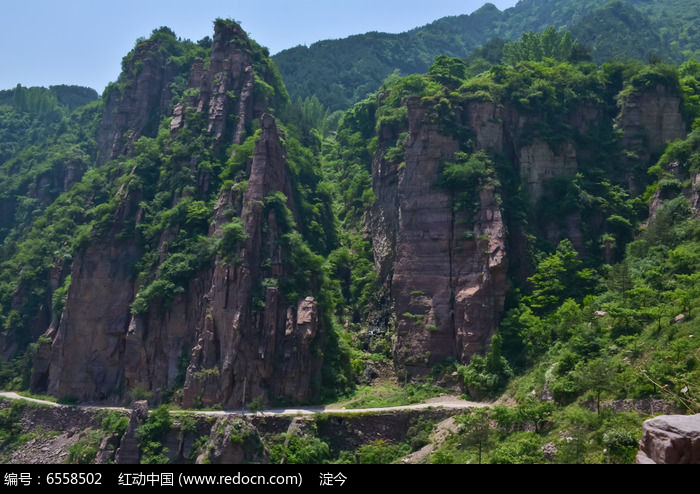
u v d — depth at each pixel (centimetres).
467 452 7850
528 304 11019
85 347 11988
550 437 7450
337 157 16675
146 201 13150
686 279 8944
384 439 9375
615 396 7519
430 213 11925
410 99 12625
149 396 10919
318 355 10700
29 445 10925
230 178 12662
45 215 15988
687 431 4784
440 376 10875
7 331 13975
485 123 12506
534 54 16362
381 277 12912
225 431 8644
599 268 11375
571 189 12125
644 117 12950
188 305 11450
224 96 14262
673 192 11450
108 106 18588
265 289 10881
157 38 18025
